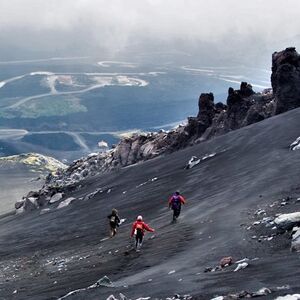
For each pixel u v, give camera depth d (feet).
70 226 236.22
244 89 402.31
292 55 336.49
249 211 114.01
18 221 345.92
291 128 244.83
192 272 69.72
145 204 212.64
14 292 98.43
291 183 135.13
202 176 221.66
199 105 446.19
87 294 65.51
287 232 80.84
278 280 49.65
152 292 57.41
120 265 97.14
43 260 153.99
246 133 286.46
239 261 68.28
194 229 113.39
